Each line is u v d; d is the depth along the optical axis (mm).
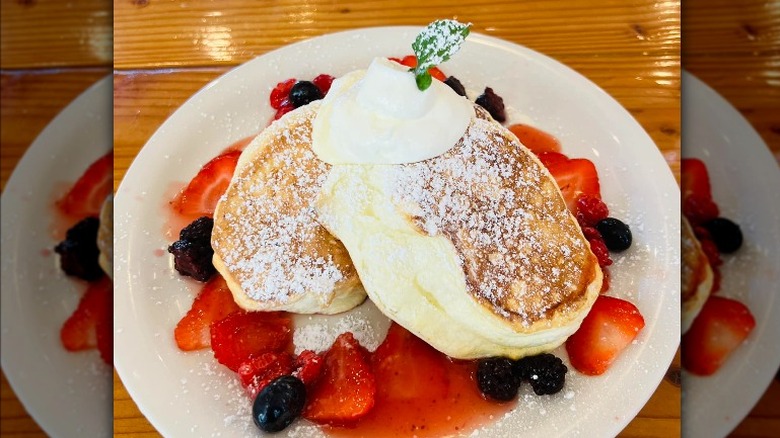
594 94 285
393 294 211
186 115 279
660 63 293
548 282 210
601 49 300
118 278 243
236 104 287
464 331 213
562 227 222
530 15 312
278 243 231
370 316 238
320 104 253
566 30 308
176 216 259
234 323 228
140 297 240
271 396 206
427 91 217
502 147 231
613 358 225
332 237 231
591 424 212
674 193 260
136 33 297
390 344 229
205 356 230
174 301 242
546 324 205
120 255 247
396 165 217
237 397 220
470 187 218
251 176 242
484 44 300
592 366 223
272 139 247
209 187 260
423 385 221
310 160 240
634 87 291
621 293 242
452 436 212
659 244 250
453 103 226
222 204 239
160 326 236
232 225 235
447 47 209
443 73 289
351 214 218
